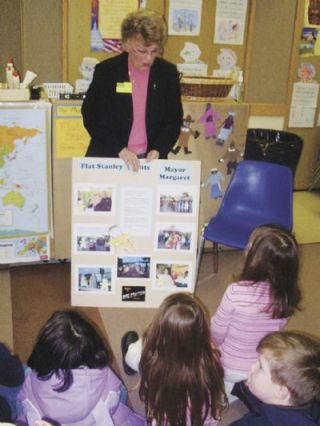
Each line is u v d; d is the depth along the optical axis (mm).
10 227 3014
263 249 1978
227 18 4117
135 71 2545
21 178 2922
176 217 2656
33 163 2912
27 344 2477
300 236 3988
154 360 1633
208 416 1705
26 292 2934
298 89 4590
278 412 1381
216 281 3238
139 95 2586
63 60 3826
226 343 2066
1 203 2943
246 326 1984
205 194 3369
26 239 3076
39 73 3828
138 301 2768
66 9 3703
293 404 1418
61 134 2938
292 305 2029
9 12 3615
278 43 4320
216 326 2041
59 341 1499
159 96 2604
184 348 1595
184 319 1585
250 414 1500
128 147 2693
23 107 2779
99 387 1586
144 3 3859
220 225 2963
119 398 1836
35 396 1580
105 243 2662
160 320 1626
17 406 1695
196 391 1602
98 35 3842
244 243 2777
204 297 3051
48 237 3119
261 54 4316
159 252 2699
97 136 2652
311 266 3494
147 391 1655
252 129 4242
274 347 1478
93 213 2617
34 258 3143
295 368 1417
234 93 3506
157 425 1653
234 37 4195
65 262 3314
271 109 4543
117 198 2607
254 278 1989
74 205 2600
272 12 4199
